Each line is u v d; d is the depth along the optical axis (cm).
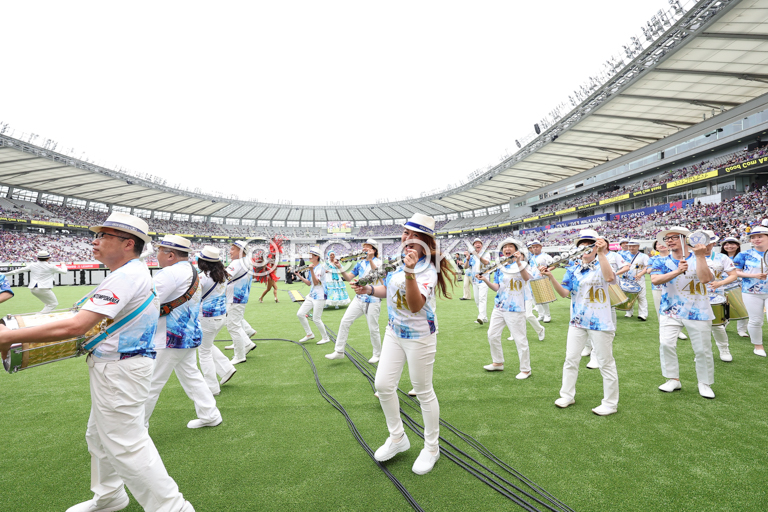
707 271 316
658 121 2545
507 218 4984
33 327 145
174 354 279
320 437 288
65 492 223
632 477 227
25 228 3362
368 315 480
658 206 2820
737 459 243
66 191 3681
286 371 456
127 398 176
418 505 206
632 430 287
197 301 295
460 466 245
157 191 3847
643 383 388
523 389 381
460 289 1442
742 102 2241
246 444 277
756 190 2234
